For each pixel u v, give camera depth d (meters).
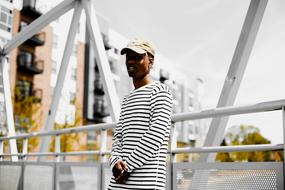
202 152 2.38
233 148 2.19
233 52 2.76
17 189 4.64
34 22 5.28
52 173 3.91
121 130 1.83
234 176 2.13
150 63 1.87
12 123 6.29
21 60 17.45
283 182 1.87
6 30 13.40
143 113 1.72
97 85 22.66
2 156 5.45
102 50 4.26
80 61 21.14
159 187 1.64
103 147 3.36
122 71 23.20
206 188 2.29
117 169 1.67
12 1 13.66
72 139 17.69
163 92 1.72
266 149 2.00
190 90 28.27
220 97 2.78
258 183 1.99
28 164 4.45
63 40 18.31
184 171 2.48
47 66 18.55
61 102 18.55
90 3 4.35
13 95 16.78
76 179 3.51
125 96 1.93
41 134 4.40
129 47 1.79
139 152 1.61
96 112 22.47
